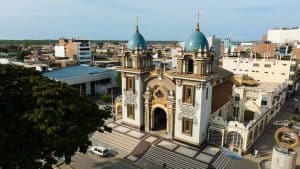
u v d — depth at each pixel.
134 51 57.06
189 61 49.47
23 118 32.22
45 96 34.84
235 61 99.19
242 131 48.88
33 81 38.38
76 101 38.34
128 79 59.72
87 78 99.12
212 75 49.97
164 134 56.69
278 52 118.69
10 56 172.38
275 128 63.72
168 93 53.34
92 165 46.66
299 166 45.78
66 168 45.38
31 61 132.50
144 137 56.38
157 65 60.91
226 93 65.44
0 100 32.94
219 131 51.47
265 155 49.38
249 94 67.06
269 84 88.62
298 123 67.19
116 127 61.72
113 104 83.12
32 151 32.09
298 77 114.56
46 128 31.08
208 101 51.53
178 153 49.31
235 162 46.78
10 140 31.70
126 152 51.50
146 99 57.25
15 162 29.75
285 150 43.50
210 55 48.97
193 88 49.00
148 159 48.66
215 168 44.50
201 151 50.06
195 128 50.41
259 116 56.28
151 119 57.84
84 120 37.41
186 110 50.88
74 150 35.09
